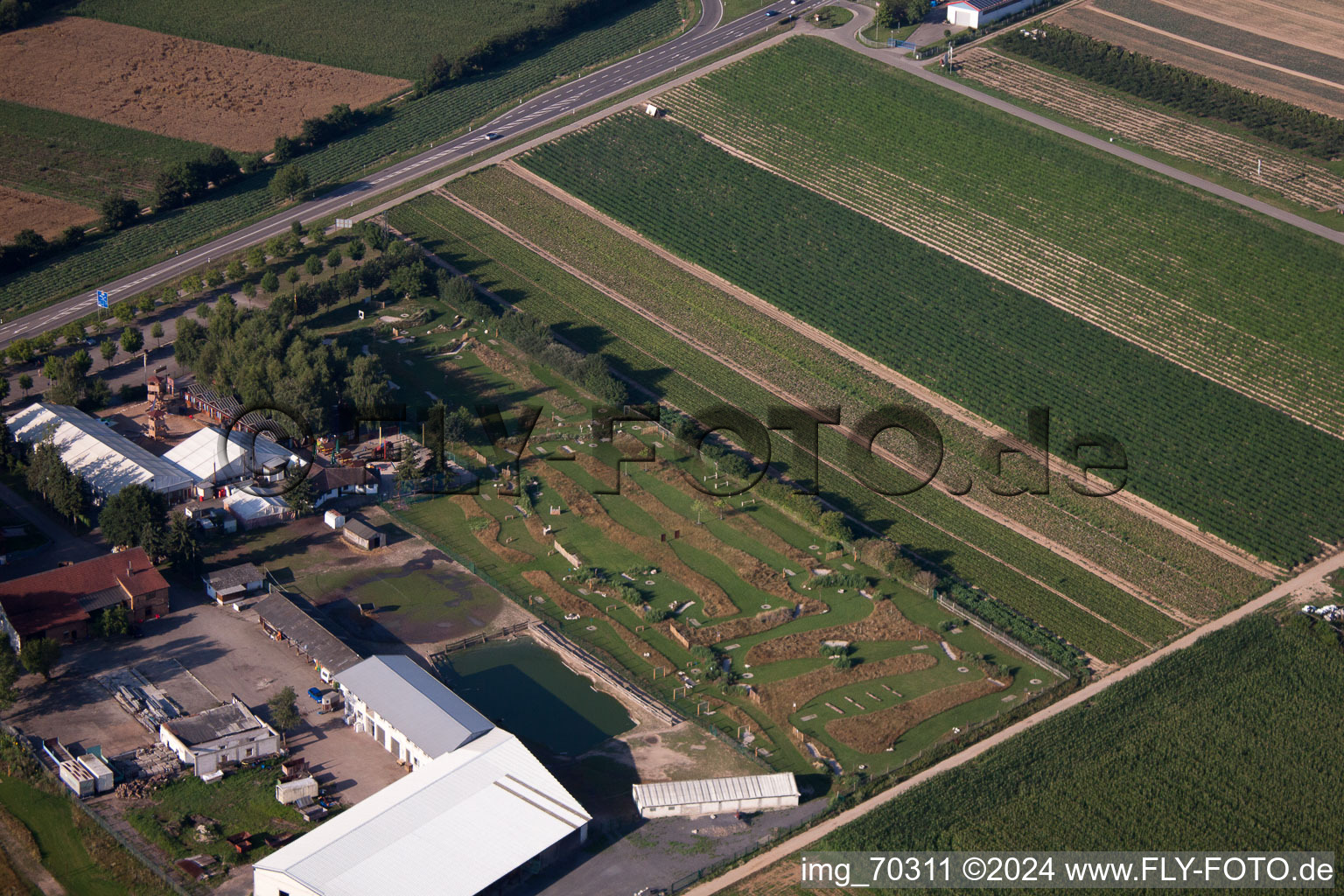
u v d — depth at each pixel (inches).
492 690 6609.3
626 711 6525.6
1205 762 6259.8
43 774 5890.8
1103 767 6210.6
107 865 5462.6
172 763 5979.3
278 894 5246.1
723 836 5762.8
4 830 5629.9
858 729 6422.2
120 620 6717.5
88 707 6294.3
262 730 6112.2
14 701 6225.4
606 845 5674.2
